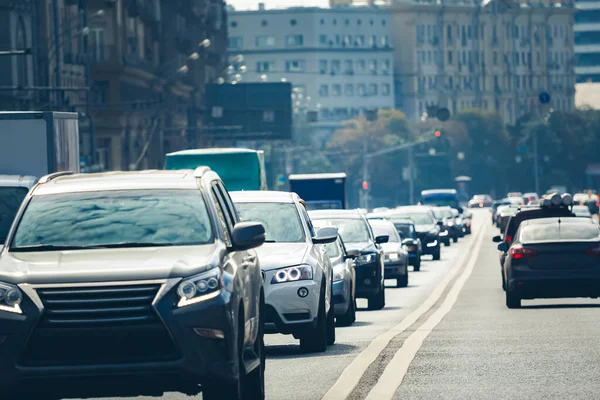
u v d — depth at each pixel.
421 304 54.50
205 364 19.39
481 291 63.84
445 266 94.88
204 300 19.48
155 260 19.83
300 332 32.72
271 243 34.75
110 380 19.31
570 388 23.98
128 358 19.30
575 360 28.52
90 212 21.62
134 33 177.25
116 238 21.12
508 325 39.69
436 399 22.91
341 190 105.94
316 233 38.41
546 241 49.06
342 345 35.00
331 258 42.97
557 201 68.38
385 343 33.75
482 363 28.41
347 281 42.56
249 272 22.41
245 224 21.59
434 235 104.94
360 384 25.11
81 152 155.38
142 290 19.38
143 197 21.92
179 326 19.28
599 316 42.97
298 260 33.16
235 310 20.14
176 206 21.72
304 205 38.09
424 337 35.38
